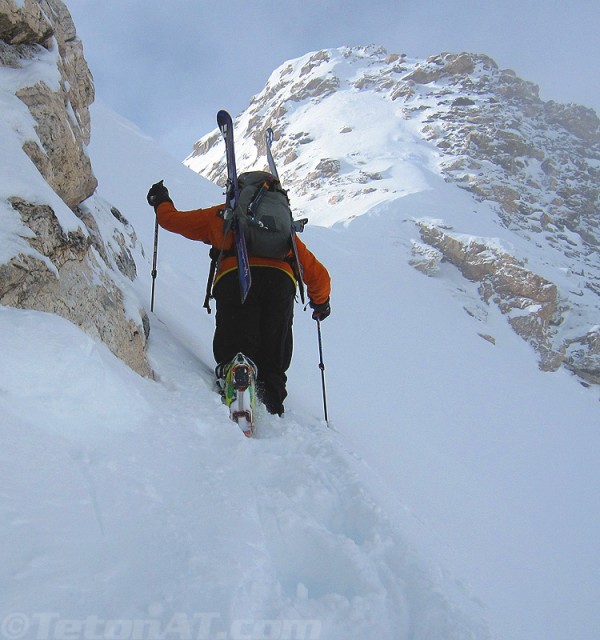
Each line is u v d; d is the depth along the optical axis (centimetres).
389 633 137
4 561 110
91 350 200
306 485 200
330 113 10144
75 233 259
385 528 183
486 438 1009
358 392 743
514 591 266
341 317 1881
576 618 291
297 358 667
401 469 387
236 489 180
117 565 122
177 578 122
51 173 305
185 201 2123
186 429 215
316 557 162
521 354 3756
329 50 13175
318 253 3466
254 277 342
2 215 222
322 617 132
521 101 10038
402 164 7219
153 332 350
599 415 2756
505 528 409
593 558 475
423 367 1647
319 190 6825
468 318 3825
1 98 279
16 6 302
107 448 171
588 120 9931
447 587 163
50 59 328
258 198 339
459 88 10238
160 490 161
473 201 6328
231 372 290
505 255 4431
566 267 5356
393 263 4284
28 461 144
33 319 196
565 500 750
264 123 11531
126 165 2177
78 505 137
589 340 4088
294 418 347
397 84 10706
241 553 141
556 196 7269
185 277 716
